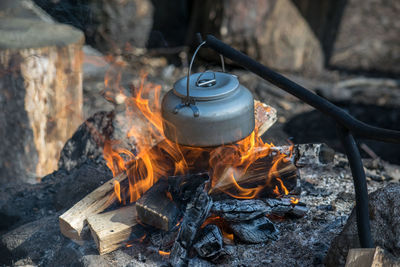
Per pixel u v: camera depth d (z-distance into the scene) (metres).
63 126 1.73
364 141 2.29
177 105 1.17
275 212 1.30
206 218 1.23
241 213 1.25
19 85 1.63
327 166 1.58
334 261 1.16
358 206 1.10
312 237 1.28
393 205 1.12
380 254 1.04
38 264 1.27
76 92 1.75
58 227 1.35
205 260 1.22
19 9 1.97
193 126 1.16
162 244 1.23
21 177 1.69
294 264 1.22
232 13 2.70
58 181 1.56
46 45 1.64
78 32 1.76
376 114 2.48
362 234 1.09
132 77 2.58
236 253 1.24
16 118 1.65
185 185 1.21
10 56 1.60
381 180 1.53
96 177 1.48
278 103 2.49
